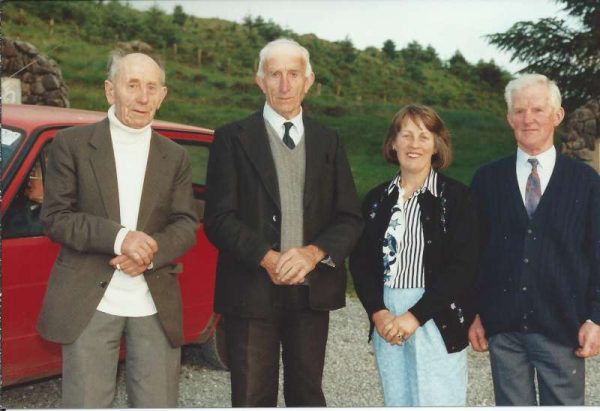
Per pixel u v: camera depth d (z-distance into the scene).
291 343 2.71
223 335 4.16
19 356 3.04
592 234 2.61
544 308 2.65
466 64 59.66
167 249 2.53
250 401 2.62
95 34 52.00
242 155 2.66
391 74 58.53
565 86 20.59
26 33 47.53
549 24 20.95
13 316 3.01
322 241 2.61
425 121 2.67
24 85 10.15
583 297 2.64
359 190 20.80
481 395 4.04
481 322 2.81
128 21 55.94
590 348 2.59
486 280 2.77
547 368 2.69
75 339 2.47
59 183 2.48
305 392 2.70
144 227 2.55
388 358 2.75
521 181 2.74
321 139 2.74
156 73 2.58
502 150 38.78
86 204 2.50
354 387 4.09
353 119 46.09
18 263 3.02
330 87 54.53
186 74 50.59
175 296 2.65
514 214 2.71
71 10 52.47
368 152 36.31
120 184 2.55
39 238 3.12
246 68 55.41
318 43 62.19
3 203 3.04
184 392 3.85
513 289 2.69
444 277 2.62
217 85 49.66
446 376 2.65
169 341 2.63
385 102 53.22
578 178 2.66
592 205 2.62
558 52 20.95
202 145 4.08
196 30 60.62
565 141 10.48
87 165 2.50
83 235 2.41
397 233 2.70
